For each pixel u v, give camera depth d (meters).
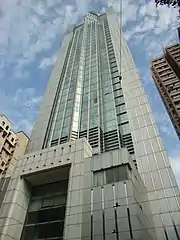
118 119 41.91
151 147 33.19
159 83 98.94
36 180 29.16
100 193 22.36
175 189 26.44
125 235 18.20
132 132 37.41
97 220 20.27
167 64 104.06
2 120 58.00
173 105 85.50
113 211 20.28
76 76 61.12
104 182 23.31
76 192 23.62
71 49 81.06
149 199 26.59
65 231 20.61
